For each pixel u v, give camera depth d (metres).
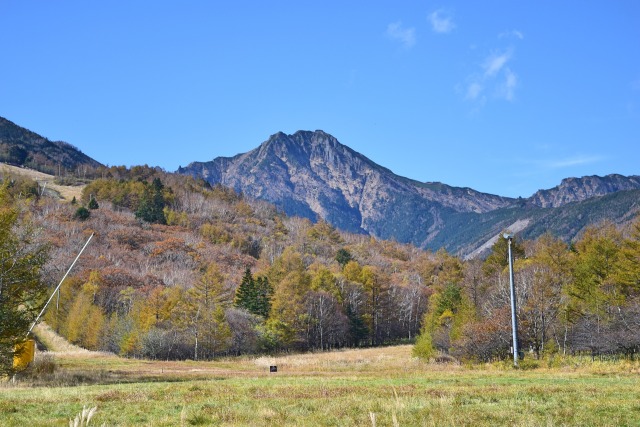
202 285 86.94
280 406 16.42
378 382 24.39
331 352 90.00
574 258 75.25
